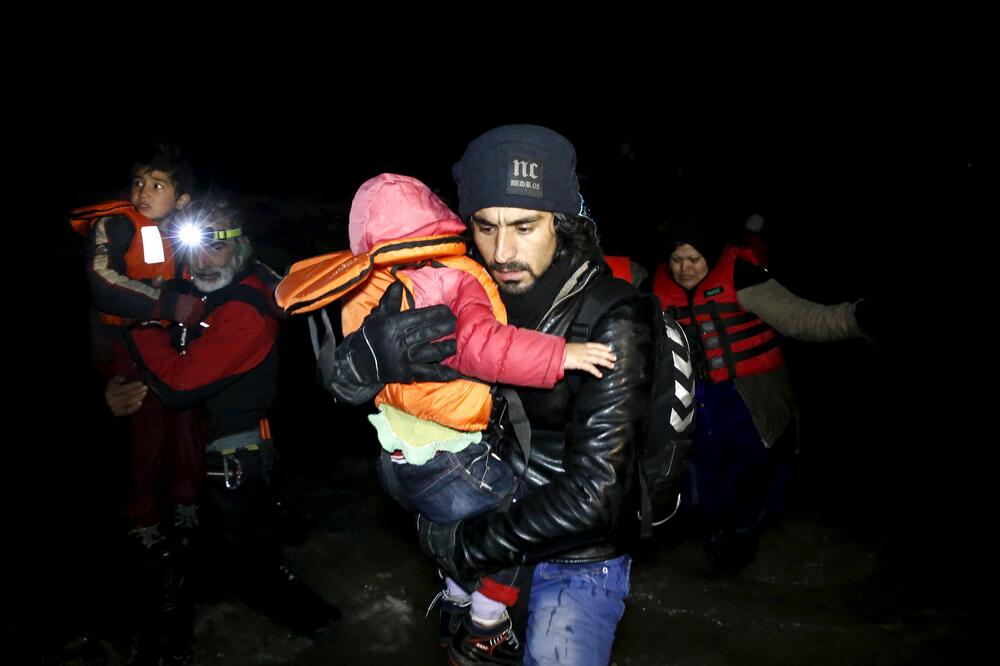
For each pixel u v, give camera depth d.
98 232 3.28
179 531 3.34
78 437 4.97
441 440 2.00
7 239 6.86
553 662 1.96
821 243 10.40
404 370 1.87
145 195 3.33
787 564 4.15
